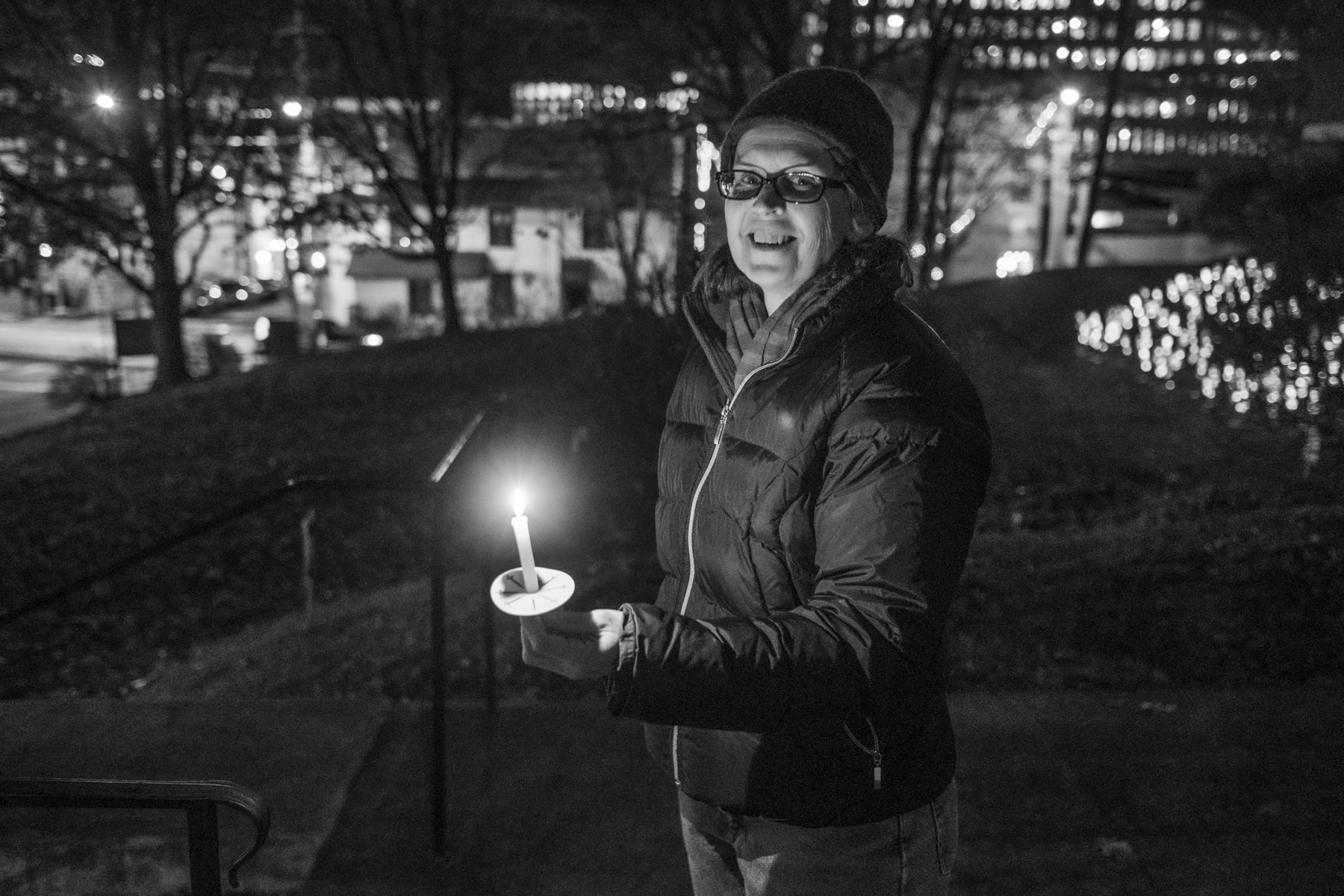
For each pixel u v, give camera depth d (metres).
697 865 2.26
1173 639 5.59
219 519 4.31
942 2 15.28
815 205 1.92
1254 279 11.37
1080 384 13.32
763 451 1.90
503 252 36.47
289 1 19.08
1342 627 5.60
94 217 19.11
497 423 7.68
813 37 13.97
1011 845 3.94
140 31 18.36
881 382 1.81
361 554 9.58
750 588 1.95
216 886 2.38
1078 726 4.75
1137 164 33.72
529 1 19.91
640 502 7.04
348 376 16.20
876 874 2.00
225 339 38.94
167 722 5.16
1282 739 4.60
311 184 21.17
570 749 4.77
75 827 4.30
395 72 20.98
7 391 34.41
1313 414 9.09
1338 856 3.84
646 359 6.96
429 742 4.88
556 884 3.88
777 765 1.94
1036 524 8.52
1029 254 34.16
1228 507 8.42
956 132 20.84
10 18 16.61
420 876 3.95
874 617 1.70
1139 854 3.87
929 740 1.98
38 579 9.27
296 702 5.34
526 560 1.62
